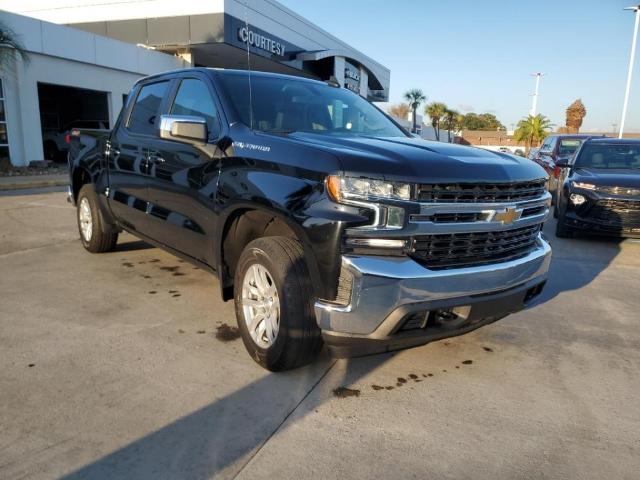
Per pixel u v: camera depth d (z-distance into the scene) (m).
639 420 3.00
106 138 5.43
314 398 3.09
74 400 2.97
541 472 2.51
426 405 3.07
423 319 2.96
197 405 2.96
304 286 3.04
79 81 18.59
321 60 27.95
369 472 2.46
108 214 5.46
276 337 3.17
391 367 3.53
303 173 2.98
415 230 2.83
